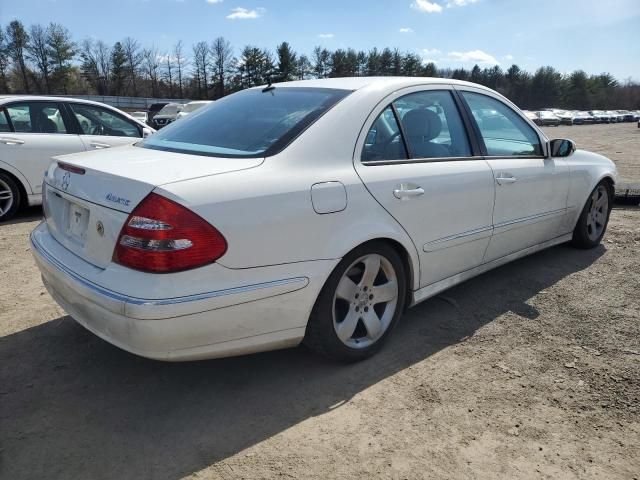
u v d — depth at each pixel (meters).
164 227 2.15
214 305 2.23
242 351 2.45
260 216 2.34
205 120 3.19
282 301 2.45
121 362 2.95
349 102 2.88
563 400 2.62
